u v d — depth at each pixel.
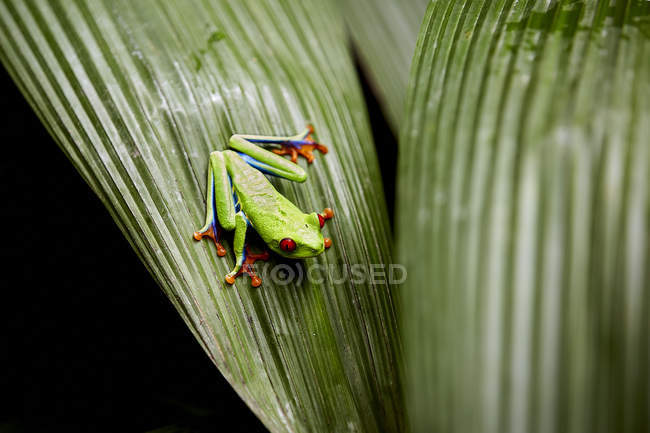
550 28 0.39
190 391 0.48
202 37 0.45
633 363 0.30
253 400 0.41
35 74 0.41
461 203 0.36
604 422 0.30
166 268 0.41
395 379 0.43
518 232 0.35
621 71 0.37
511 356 0.33
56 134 0.41
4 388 0.48
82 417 0.47
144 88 0.43
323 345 0.43
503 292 0.34
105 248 0.49
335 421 0.42
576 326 0.32
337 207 0.45
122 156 0.42
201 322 0.41
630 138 0.36
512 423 0.32
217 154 0.43
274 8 0.48
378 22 0.51
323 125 0.46
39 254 0.48
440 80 0.39
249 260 0.43
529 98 0.37
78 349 0.49
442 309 0.35
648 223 0.34
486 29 0.39
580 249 0.34
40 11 0.42
